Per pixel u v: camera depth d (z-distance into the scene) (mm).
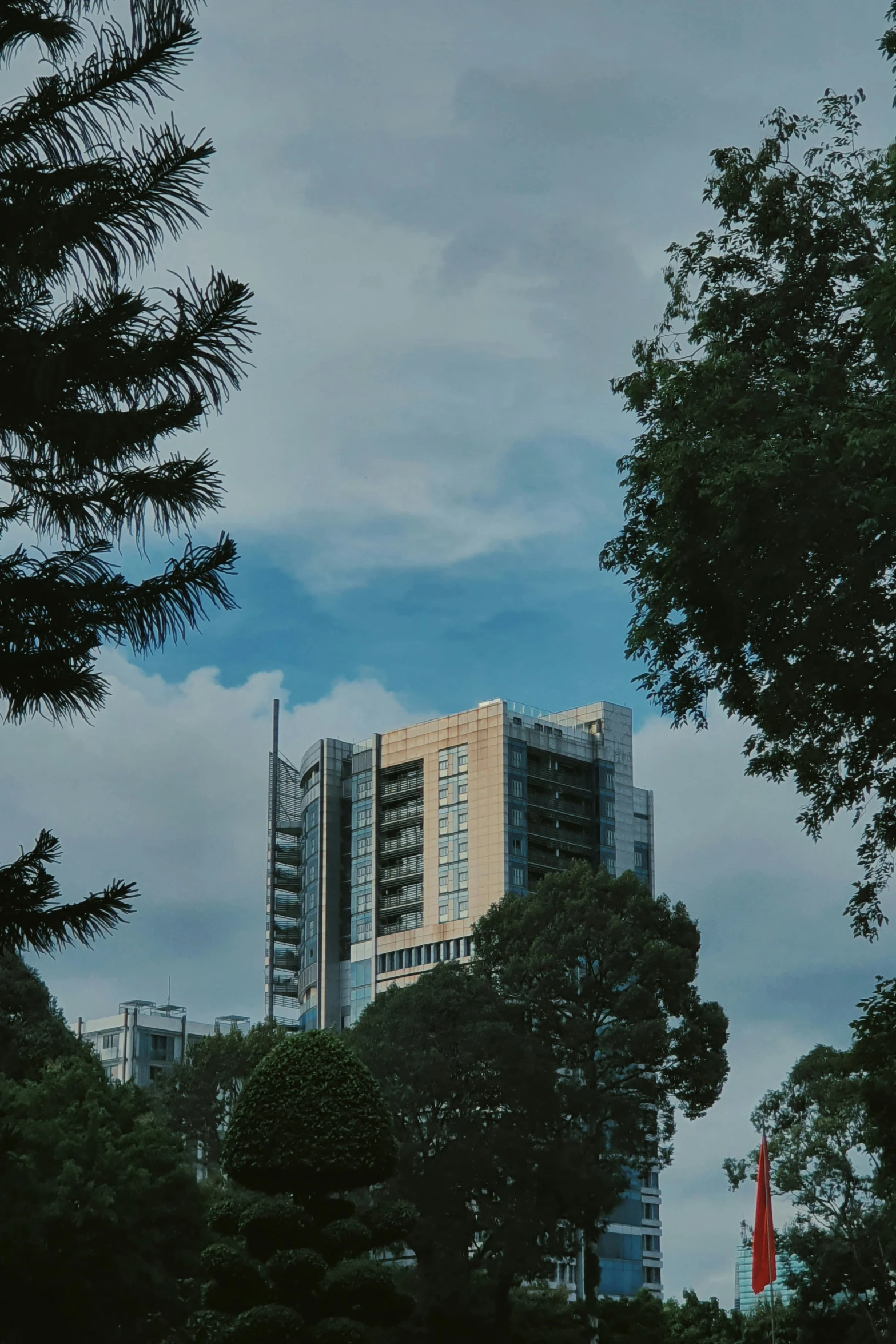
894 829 27953
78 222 8766
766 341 28328
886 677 26094
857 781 28344
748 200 29172
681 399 28672
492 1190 55000
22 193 8859
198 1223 46062
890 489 24516
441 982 59125
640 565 29359
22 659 8992
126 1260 42312
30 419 8914
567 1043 58875
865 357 28562
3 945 8484
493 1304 55250
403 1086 55656
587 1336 55594
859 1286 64188
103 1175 42375
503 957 62625
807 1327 66000
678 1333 66562
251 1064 82125
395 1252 55875
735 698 27875
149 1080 159000
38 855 8383
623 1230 127500
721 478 25297
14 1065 62406
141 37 9031
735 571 26141
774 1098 66688
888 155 25438
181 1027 163125
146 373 8945
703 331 29328
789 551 25156
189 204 9109
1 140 9016
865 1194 63812
